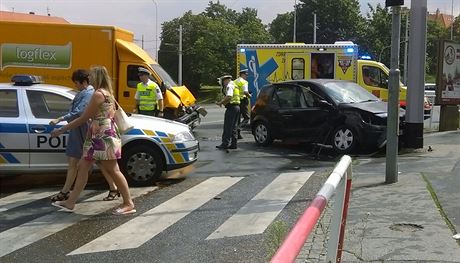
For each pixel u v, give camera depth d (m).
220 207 6.98
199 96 70.38
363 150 11.41
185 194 7.79
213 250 5.29
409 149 10.90
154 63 14.24
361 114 10.97
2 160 8.12
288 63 17.34
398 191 7.17
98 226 6.19
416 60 10.77
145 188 8.25
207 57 72.00
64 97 8.35
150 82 12.09
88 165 6.76
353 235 5.30
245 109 15.29
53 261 5.05
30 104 8.29
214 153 11.83
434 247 4.92
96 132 6.59
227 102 12.30
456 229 5.45
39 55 13.22
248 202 7.24
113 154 6.60
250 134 15.76
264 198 7.45
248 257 5.06
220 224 6.19
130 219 6.48
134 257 5.13
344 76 16.97
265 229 5.94
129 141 8.30
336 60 17.00
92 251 5.32
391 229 5.49
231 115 12.38
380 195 6.98
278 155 11.48
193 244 5.48
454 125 14.98
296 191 7.86
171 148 8.41
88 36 13.23
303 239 2.06
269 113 12.67
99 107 6.55
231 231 5.90
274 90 12.77
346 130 11.16
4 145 8.09
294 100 12.23
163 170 8.46
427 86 42.41
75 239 5.72
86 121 6.72
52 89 8.41
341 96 11.62
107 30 13.24
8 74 13.24
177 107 13.77
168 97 13.67
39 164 8.18
